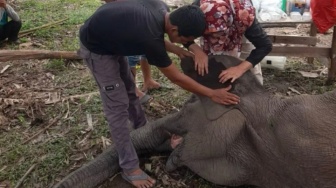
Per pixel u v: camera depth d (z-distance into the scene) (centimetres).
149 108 445
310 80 497
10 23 591
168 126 362
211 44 322
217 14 300
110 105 325
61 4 767
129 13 281
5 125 422
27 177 356
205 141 328
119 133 329
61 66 534
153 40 274
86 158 378
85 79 504
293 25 479
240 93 330
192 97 360
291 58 555
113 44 293
